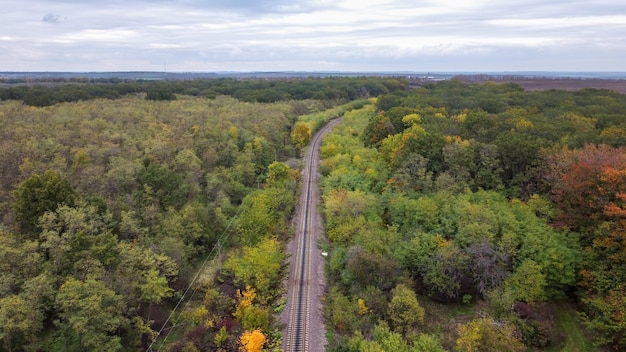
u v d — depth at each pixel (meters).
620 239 66.12
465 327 58.62
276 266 75.00
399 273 71.81
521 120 126.56
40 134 104.50
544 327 63.28
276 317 66.75
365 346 54.91
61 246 62.47
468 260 71.44
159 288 64.12
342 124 191.75
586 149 86.19
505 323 60.66
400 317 62.44
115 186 85.94
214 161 112.44
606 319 60.84
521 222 76.94
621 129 112.56
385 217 93.62
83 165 90.75
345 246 82.25
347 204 91.94
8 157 87.06
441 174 96.62
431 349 54.25
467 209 80.38
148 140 108.75
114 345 56.03
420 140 107.38
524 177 92.69
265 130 148.12
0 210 73.69
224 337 60.12
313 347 60.09
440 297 72.00
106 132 109.62
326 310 67.25
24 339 55.97
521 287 67.00
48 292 57.84
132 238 78.06
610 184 70.06
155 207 84.38
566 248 69.94
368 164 119.75
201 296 74.25
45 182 72.50
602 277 65.12
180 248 77.94
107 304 57.91
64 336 56.44
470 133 121.88
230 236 92.56
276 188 109.38
